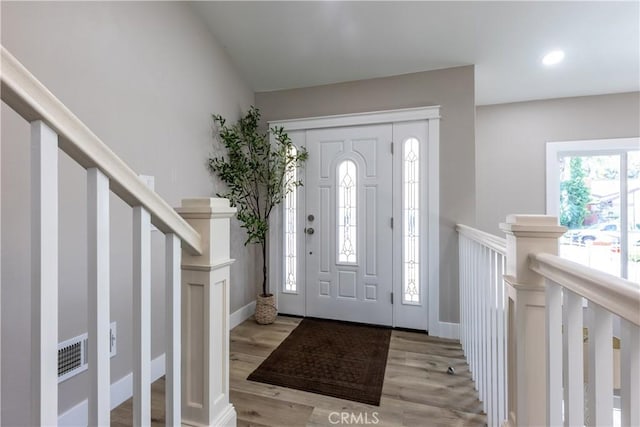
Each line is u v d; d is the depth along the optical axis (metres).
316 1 2.10
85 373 1.45
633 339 0.51
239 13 2.24
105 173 0.66
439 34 2.23
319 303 2.92
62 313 1.37
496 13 2.02
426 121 2.59
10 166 1.17
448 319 2.50
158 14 1.90
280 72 2.80
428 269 2.57
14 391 1.18
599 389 0.59
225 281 1.08
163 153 1.94
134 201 0.73
